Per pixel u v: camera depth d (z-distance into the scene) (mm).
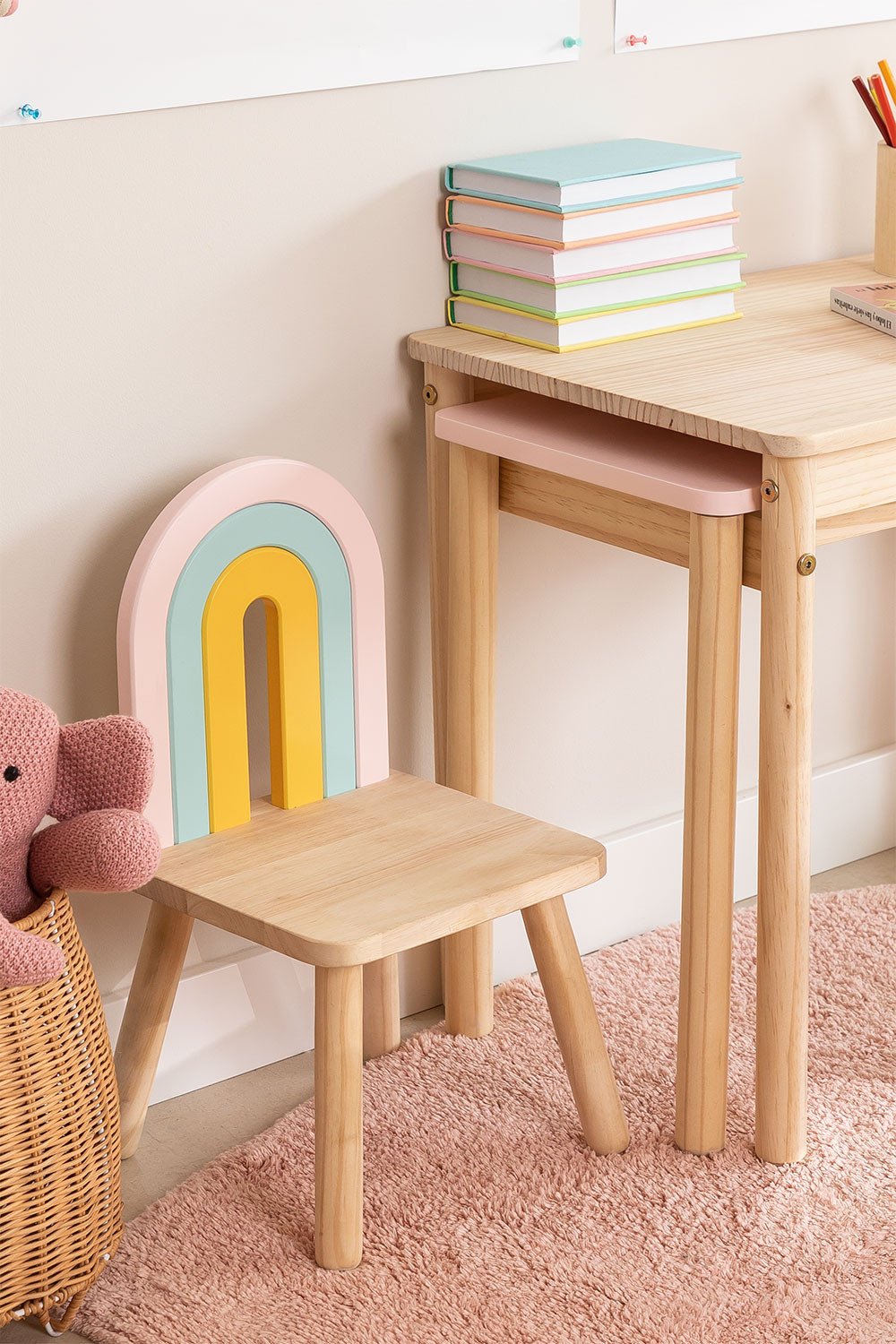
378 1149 1442
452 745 1548
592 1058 1410
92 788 1211
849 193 1813
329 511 1396
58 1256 1202
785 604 1254
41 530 1362
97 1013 1233
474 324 1513
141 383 1382
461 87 1492
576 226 1396
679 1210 1354
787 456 1196
